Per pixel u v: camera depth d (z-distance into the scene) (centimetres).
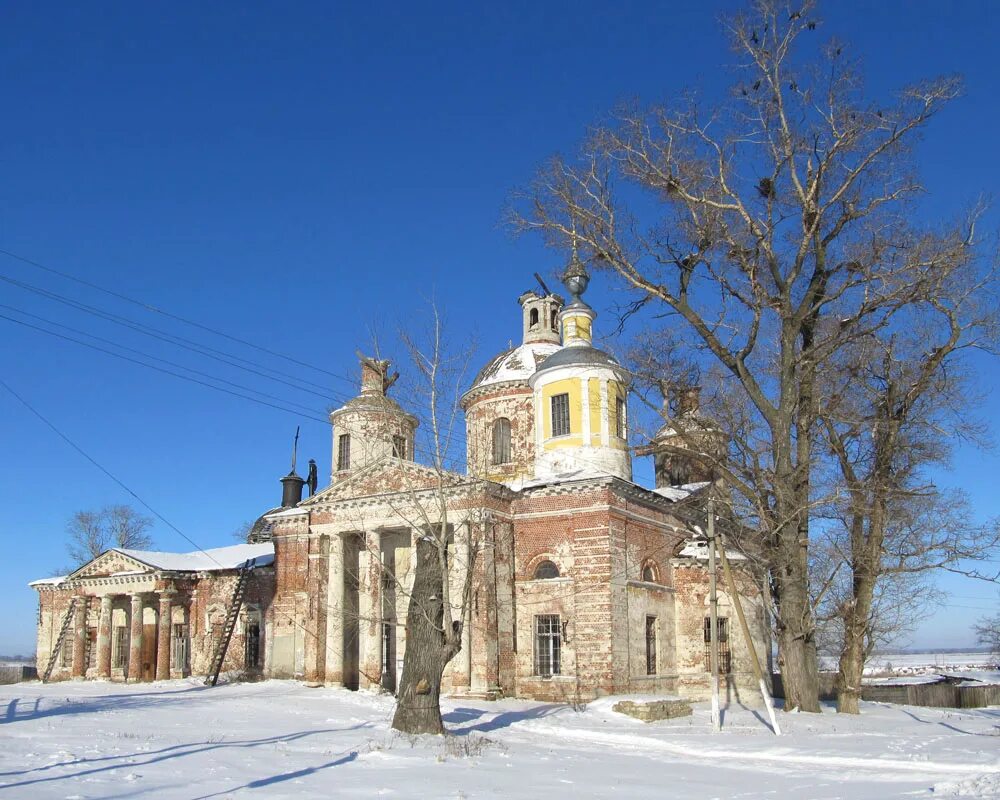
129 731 2356
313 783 1625
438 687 2388
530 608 3772
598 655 3556
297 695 3647
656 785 1731
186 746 2061
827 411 3494
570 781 1755
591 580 3647
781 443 3400
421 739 2238
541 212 3500
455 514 3759
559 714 3050
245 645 4816
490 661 3584
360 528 4050
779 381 3503
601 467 3956
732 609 3953
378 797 1503
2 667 6319
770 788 1723
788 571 3425
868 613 3700
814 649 3547
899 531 3606
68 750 1927
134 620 5031
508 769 1889
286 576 4594
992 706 4934
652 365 3588
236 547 5606
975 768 2005
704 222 3362
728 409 3522
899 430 3575
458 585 3669
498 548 3775
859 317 3344
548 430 4119
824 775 1927
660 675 3831
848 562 3669
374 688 3931
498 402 4512
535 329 4803
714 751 2325
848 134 3234
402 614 4162
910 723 3183
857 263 3328
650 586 3888
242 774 1692
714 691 2786
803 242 3356
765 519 3384
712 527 2967
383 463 4034
